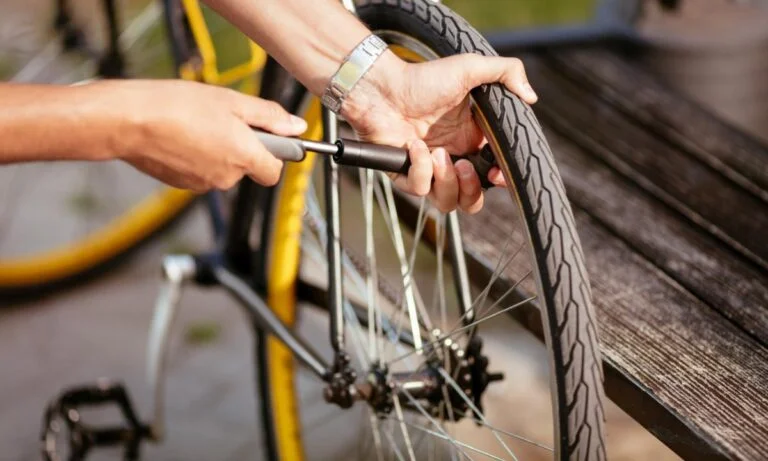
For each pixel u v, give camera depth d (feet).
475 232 8.55
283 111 6.01
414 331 7.23
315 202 8.46
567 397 5.52
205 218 13.89
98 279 12.88
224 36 11.44
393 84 6.11
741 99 12.03
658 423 6.64
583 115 10.91
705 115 10.88
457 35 6.25
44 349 11.85
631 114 10.93
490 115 5.87
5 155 5.49
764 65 11.97
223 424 10.82
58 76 12.16
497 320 11.39
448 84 5.97
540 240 5.60
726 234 8.82
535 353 10.99
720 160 10.08
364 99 6.18
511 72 5.94
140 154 5.72
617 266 8.29
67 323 12.27
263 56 9.34
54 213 13.76
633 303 7.75
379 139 6.27
